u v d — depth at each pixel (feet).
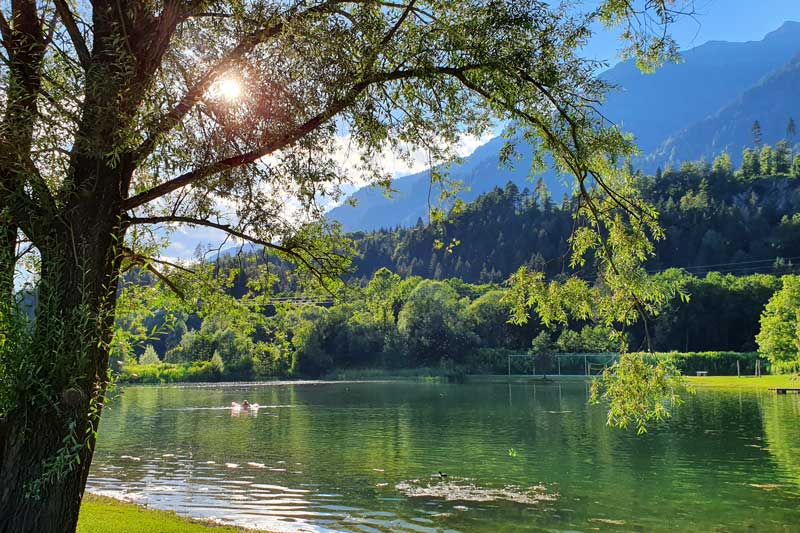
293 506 54.44
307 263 30.63
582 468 72.38
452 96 25.77
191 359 258.16
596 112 25.82
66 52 23.08
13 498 18.48
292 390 227.40
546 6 23.86
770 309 222.69
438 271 617.21
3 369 18.66
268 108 23.25
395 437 98.73
